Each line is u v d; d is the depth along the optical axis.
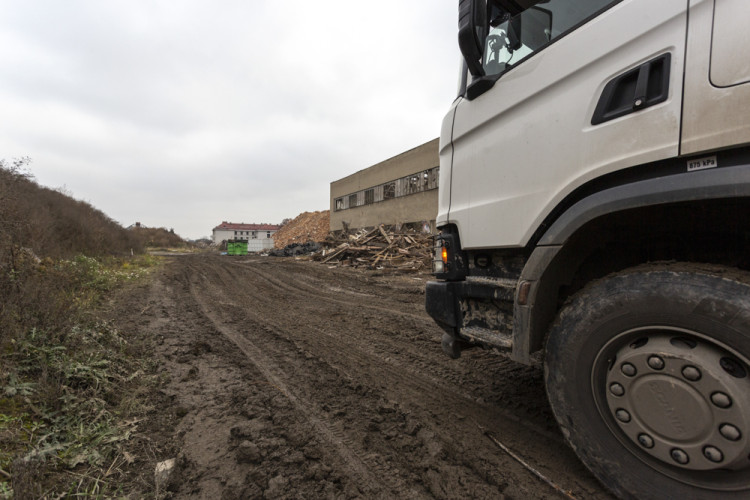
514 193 1.93
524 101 1.88
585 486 1.68
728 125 1.17
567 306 1.64
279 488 1.68
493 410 2.51
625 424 1.42
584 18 1.72
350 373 3.31
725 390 1.16
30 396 2.35
